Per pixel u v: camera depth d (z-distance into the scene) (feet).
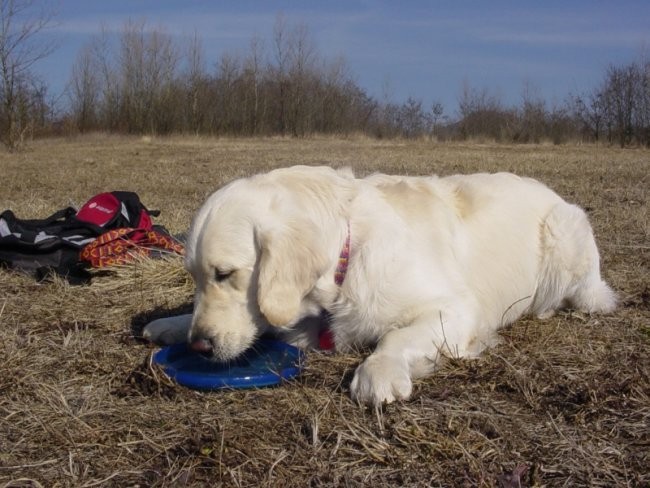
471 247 4.92
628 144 47.01
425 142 49.96
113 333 5.00
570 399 3.84
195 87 64.44
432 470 3.17
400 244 4.39
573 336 4.89
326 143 45.75
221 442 3.30
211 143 45.88
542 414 3.68
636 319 5.30
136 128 64.95
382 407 3.69
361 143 46.03
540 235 5.38
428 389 3.96
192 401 3.87
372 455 3.26
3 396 3.92
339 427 3.52
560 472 3.16
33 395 3.95
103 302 5.76
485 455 3.28
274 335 4.59
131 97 65.00
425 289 4.37
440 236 4.69
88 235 7.00
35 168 21.27
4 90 33.09
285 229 4.04
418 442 3.36
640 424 3.56
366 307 4.35
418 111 65.16
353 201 4.43
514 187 5.42
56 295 5.94
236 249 4.05
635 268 6.82
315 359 4.46
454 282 4.58
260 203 4.10
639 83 47.09
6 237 6.56
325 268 4.23
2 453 3.34
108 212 7.37
